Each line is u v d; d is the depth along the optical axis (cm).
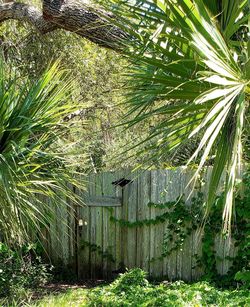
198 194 652
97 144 816
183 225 664
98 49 830
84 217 732
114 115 809
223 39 233
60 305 543
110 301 528
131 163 688
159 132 262
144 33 259
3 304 540
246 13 252
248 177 599
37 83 386
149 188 692
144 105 291
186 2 217
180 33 231
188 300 491
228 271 634
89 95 822
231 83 219
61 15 473
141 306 492
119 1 253
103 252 724
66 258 734
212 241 641
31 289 623
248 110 250
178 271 671
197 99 212
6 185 348
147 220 692
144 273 598
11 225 376
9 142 366
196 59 223
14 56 809
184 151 594
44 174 384
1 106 361
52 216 542
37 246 716
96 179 722
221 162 236
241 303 466
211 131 209
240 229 622
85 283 709
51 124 385
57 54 821
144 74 259
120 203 712
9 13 596
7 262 591
